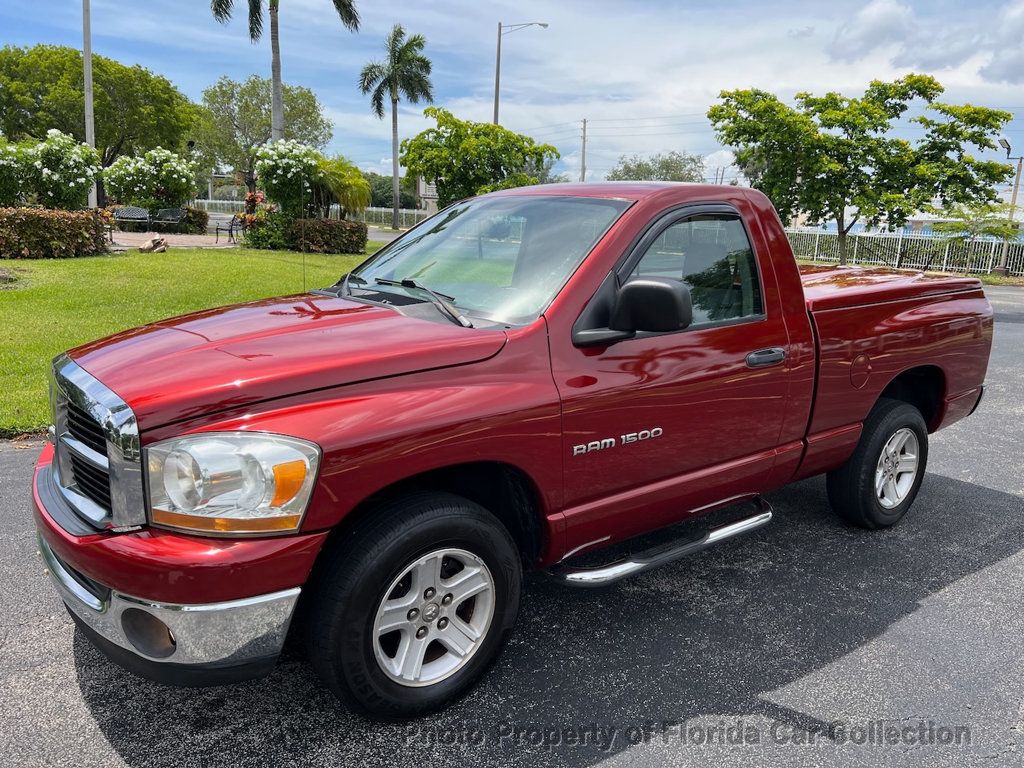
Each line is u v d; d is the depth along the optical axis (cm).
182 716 275
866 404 407
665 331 275
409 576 262
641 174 6975
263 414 233
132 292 1179
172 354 258
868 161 1527
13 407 621
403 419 246
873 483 425
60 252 1593
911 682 304
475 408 259
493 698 289
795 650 325
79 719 272
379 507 256
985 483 537
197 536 225
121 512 230
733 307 343
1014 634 341
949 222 2602
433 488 287
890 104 1540
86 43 2717
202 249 2044
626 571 317
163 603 222
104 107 5309
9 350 799
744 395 341
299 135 7056
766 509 389
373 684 255
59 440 268
